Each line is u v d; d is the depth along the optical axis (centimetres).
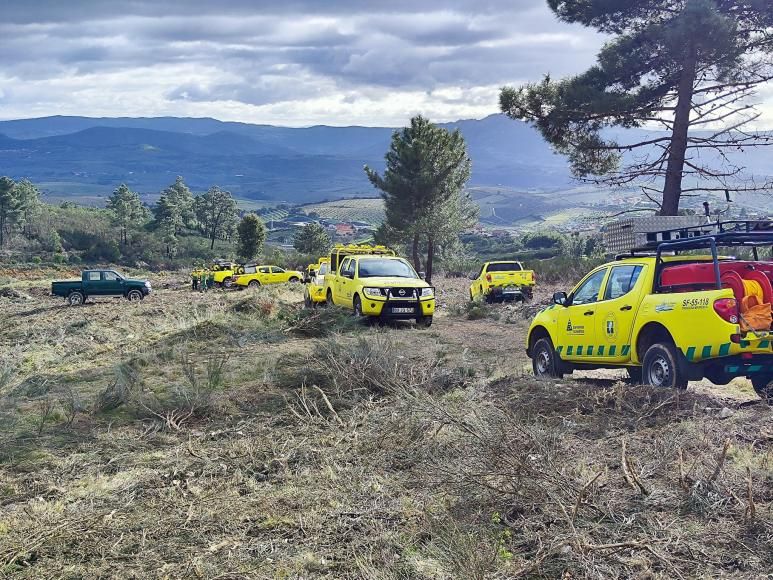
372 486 611
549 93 2306
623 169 2352
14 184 12038
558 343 1067
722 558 439
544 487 531
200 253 13150
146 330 2191
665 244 899
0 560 495
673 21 2122
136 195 13612
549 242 12206
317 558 476
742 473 552
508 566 444
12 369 1355
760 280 831
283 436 797
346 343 1373
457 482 566
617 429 718
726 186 2177
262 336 1656
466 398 876
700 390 932
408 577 441
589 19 2312
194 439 812
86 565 486
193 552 501
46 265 8806
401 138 4309
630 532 478
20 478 689
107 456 755
